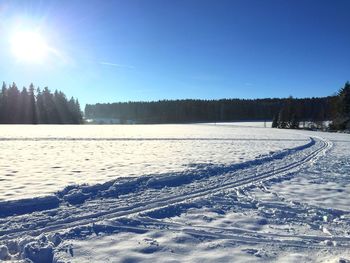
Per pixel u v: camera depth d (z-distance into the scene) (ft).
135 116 562.25
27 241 18.31
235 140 111.04
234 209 25.79
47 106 326.44
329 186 35.37
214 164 47.98
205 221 22.75
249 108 517.55
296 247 18.62
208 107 515.09
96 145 85.71
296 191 32.68
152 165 47.62
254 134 158.51
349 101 235.81
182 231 20.75
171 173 38.65
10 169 43.65
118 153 65.41
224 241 19.27
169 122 499.51
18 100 306.35
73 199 27.37
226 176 39.91
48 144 87.92
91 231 20.29
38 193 28.86
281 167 48.80
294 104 294.25
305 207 26.66
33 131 157.69
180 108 513.45
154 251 17.70
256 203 27.76
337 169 47.73
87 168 44.62
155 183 34.37
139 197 28.55
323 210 25.90
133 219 22.62
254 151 71.51
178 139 112.16
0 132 145.79
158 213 24.14
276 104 517.96
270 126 318.24
